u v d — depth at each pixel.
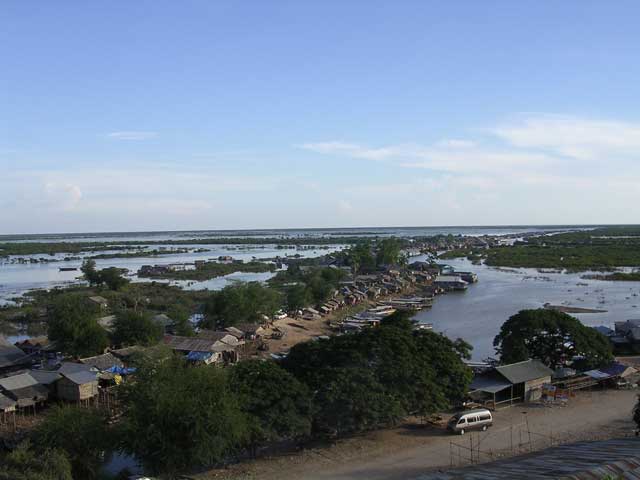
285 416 50.16
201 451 45.50
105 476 49.12
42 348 94.19
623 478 25.97
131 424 46.84
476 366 81.31
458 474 29.91
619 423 58.62
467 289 190.88
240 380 53.66
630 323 103.38
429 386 56.88
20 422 61.75
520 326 77.44
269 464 49.91
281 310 140.75
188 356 89.00
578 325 77.06
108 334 96.69
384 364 57.34
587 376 73.19
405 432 57.06
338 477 46.97
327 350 61.47
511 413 62.66
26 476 41.00
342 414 52.16
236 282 137.12
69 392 68.38
